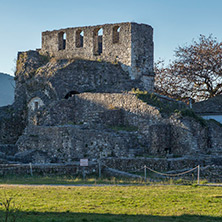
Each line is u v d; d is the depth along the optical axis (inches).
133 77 2150.6
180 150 1676.9
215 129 1756.9
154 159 1501.0
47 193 1024.9
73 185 1167.6
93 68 2171.5
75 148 1638.8
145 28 2203.5
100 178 1338.6
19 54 2346.2
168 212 859.4
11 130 2127.2
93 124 1793.8
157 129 1673.2
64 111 1937.7
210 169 1417.3
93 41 2247.8
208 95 2731.3
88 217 812.6
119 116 1845.5
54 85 2102.6
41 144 1715.1
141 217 819.4
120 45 2177.7
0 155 1566.2
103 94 1911.9
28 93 2199.8
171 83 2792.8
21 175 1369.3
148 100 1839.3
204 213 854.5
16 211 828.0
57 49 2340.1
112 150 1614.2
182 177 1358.3
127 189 1087.0
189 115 1726.1
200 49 2785.4
